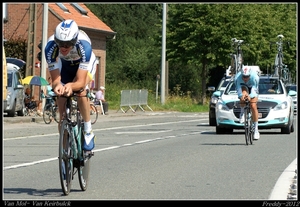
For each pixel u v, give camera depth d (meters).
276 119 28.98
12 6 60.34
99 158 19.34
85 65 12.57
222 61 68.94
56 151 21.44
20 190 13.32
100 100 48.59
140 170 16.55
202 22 67.50
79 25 59.47
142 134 29.42
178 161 18.56
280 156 19.92
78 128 13.01
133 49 98.38
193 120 43.28
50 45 12.52
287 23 86.31
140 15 103.31
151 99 62.81
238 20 67.81
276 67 46.84
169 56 70.94
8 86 40.31
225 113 28.94
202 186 13.95
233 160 18.81
